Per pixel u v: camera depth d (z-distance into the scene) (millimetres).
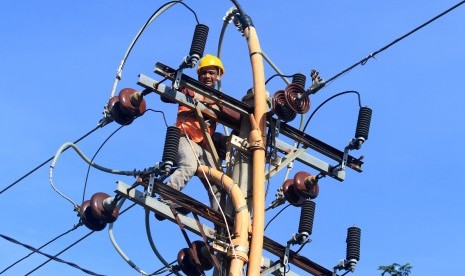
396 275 22109
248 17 17469
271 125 16531
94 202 16094
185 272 16469
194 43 15727
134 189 15523
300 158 16953
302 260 16531
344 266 16531
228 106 16469
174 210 15656
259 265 15266
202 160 16906
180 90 17047
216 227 15977
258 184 15906
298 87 16469
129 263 16875
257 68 16875
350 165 17172
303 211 16453
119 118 16531
